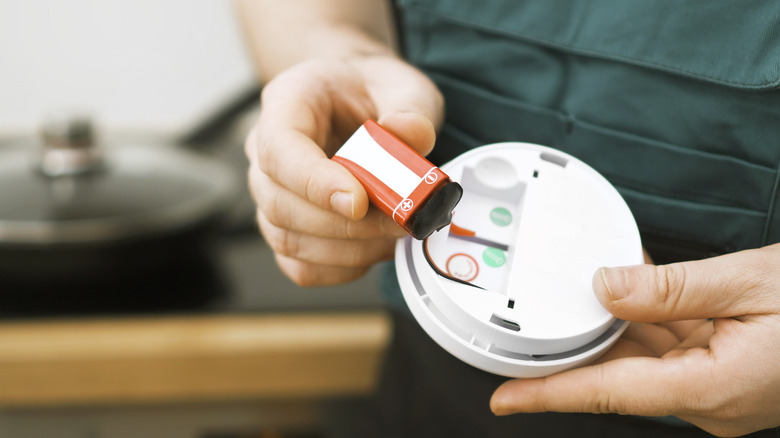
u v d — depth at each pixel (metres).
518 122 0.44
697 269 0.31
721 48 0.35
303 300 0.69
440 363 0.48
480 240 0.38
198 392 0.65
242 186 0.87
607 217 0.37
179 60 1.01
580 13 0.39
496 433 0.47
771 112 0.34
